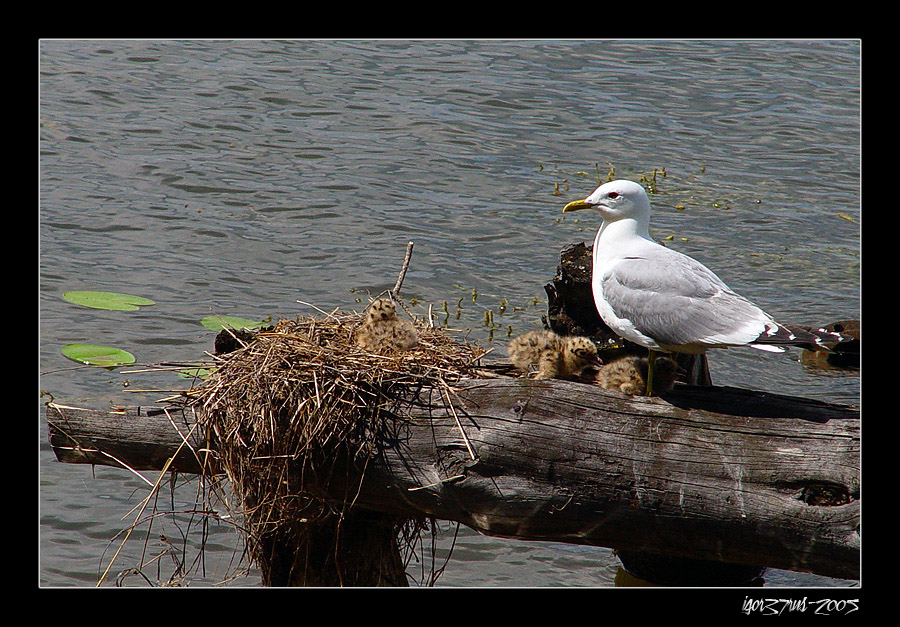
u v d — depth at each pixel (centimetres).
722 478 757
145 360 1340
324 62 2586
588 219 1845
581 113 2361
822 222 1905
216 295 1527
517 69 2619
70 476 1134
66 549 1023
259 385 822
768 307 1595
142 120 2172
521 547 1087
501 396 812
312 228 1767
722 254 1761
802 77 2645
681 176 2062
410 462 820
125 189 1858
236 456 845
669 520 772
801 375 1463
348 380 822
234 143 2095
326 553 927
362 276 1612
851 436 742
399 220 1808
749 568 1029
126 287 1530
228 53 2598
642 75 2619
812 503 738
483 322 1485
